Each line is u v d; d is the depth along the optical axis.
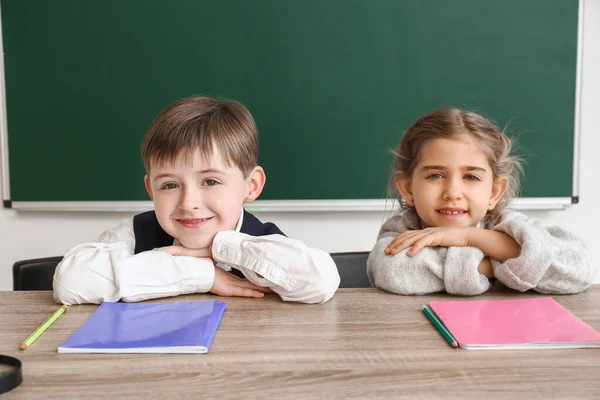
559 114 2.36
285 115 2.36
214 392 0.57
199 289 0.98
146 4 2.30
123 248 1.04
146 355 0.68
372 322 0.81
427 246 1.04
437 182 1.14
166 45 2.32
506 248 1.01
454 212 1.13
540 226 1.19
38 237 2.45
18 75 2.33
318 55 2.33
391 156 2.37
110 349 0.68
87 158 2.36
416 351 0.69
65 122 2.34
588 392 0.57
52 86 2.33
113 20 2.30
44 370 0.63
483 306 0.87
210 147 1.01
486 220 1.25
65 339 0.74
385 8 2.31
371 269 1.14
